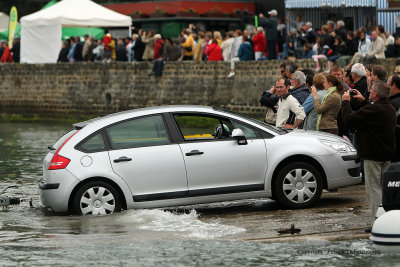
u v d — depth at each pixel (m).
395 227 15.62
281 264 15.38
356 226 18.53
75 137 20.92
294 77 25.20
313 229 18.34
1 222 20.41
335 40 45.91
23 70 66.81
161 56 58.28
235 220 20.00
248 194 21.16
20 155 36.81
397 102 18.59
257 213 20.98
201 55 56.19
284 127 23.61
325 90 24.56
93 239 17.98
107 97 61.66
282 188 21.17
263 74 51.59
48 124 63.25
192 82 56.19
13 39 68.75
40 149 39.78
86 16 62.34
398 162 16.34
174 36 67.94
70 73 63.81
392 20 48.91
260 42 51.88
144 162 20.80
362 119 17.61
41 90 65.88
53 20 63.00
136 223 19.62
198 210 21.95
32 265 15.79
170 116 21.27
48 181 20.81
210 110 21.48
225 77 54.12
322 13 55.22
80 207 20.66
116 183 20.70
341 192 23.94
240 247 16.91
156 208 21.14
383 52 43.38
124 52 60.97
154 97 58.50
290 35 51.97
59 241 17.91
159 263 15.66
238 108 53.41
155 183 20.83
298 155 21.38
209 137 21.33
